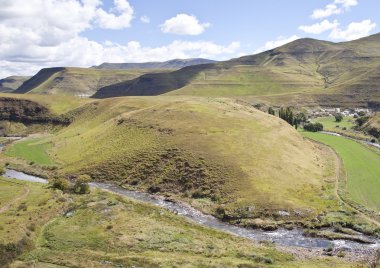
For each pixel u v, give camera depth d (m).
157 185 96.50
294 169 99.44
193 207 84.44
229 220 77.25
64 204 77.25
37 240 60.50
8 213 69.50
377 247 63.16
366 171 106.94
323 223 72.56
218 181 91.75
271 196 82.81
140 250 57.06
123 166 107.94
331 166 111.75
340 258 58.28
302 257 58.62
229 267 50.53
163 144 112.62
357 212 76.75
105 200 81.75
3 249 53.84
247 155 102.31
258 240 67.31
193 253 56.84
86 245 58.44
